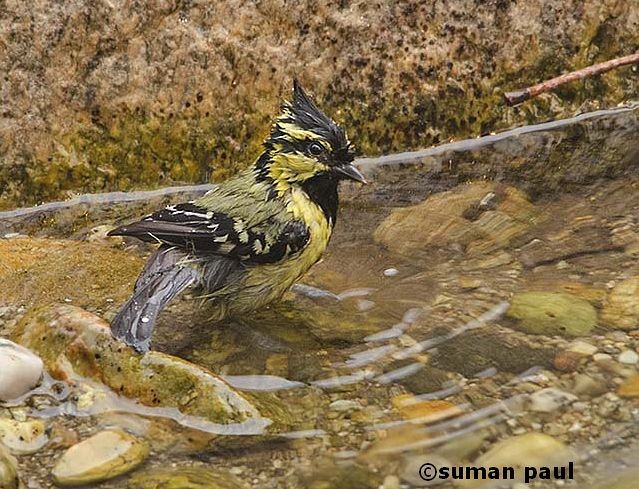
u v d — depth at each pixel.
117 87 13.34
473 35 14.03
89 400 9.37
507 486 8.12
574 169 13.55
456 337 10.14
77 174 13.52
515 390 9.26
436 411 9.09
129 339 9.70
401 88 14.03
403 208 12.98
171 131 13.59
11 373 9.40
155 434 8.93
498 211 12.71
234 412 9.05
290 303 11.14
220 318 10.98
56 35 13.05
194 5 13.31
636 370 9.41
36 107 13.22
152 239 10.80
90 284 11.55
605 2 14.27
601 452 8.38
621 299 10.54
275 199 11.04
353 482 8.27
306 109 11.45
